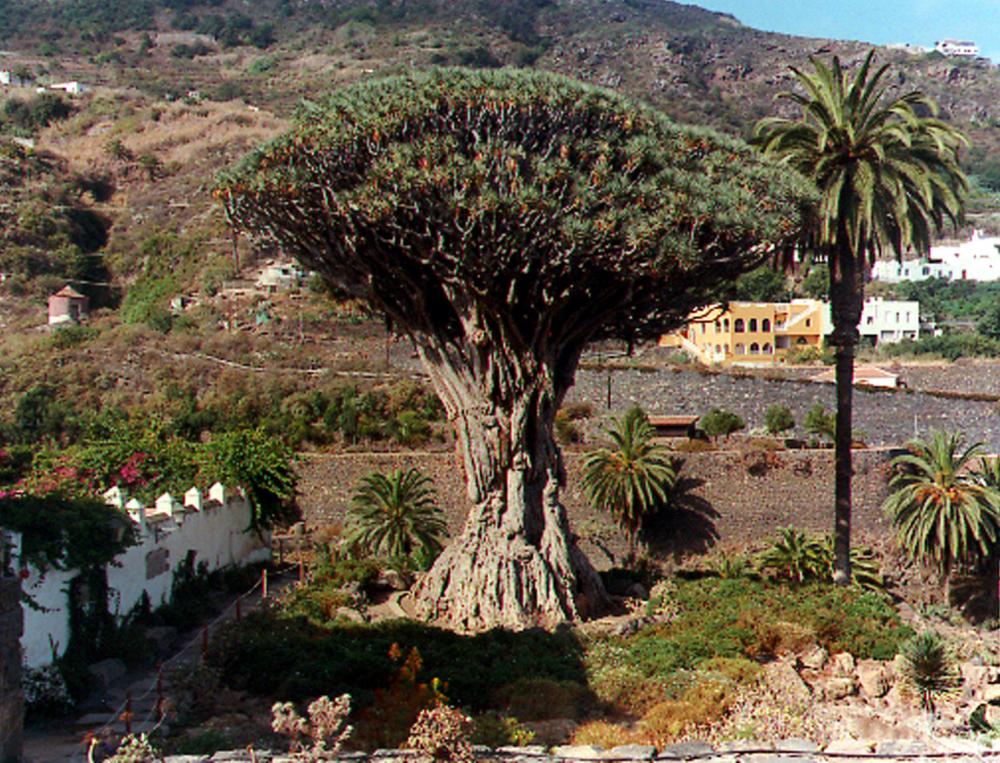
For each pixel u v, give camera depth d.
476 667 21.12
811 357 72.19
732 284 29.98
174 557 27.91
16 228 87.44
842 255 32.31
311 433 49.75
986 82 181.62
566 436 50.22
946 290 98.19
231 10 185.12
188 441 44.88
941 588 40.69
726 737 16.30
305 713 17.77
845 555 33.12
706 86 167.38
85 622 21.59
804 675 21.97
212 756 14.32
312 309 70.88
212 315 71.06
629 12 199.88
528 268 24.95
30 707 18.62
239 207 26.56
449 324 28.36
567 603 27.20
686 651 22.67
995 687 20.31
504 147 24.41
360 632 24.61
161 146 109.69
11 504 20.47
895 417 56.94
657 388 58.47
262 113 120.44
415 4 184.62
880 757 14.16
